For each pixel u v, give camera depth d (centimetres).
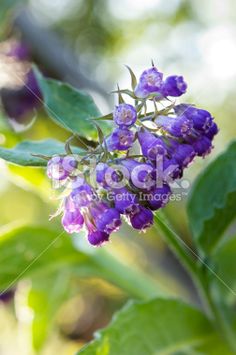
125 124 22
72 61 57
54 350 54
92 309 57
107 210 22
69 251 37
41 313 42
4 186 65
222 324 31
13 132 35
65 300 42
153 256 49
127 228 49
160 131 23
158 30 71
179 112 23
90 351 27
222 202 28
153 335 29
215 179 29
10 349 52
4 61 51
